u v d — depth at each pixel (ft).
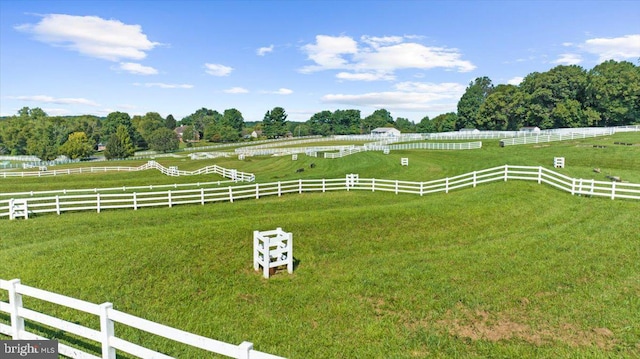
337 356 27.25
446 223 57.93
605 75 283.18
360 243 50.42
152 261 41.42
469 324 31.24
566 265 41.19
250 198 88.38
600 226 52.65
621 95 274.57
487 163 123.65
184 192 84.38
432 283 38.24
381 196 88.38
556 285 37.04
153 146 382.42
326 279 39.93
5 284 22.61
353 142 286.87
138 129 520.83
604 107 279.90
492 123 343.05
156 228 52.34
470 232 54.29
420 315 32.65
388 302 34.91
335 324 31.42
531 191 73.82
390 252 47.65
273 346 28.37
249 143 353.51
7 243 52.06
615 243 46.14
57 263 39.75
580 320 31.17
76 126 460.14
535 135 186.80
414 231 54.85
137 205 78.02
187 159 242.58
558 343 28.30
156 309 33.14
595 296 34.63
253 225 54.34
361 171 127.34
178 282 37.88
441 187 91.86
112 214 71.46
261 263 40.70
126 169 189.67
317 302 35.09
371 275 40.47
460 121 413.80
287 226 54.95
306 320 32.09
